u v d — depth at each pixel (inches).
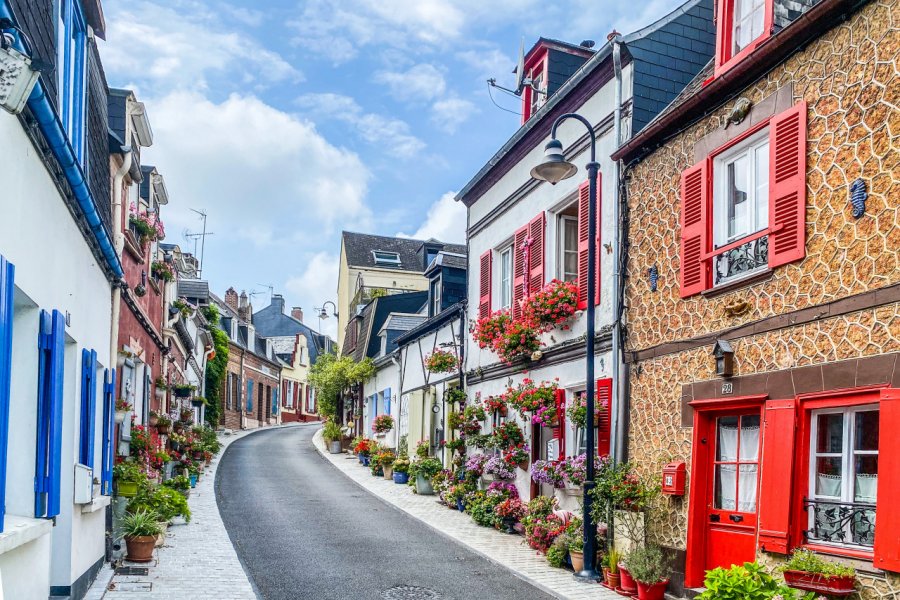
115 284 364.5
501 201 538.0
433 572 350.9
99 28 321.4
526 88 525.7
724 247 290.2
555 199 451.2
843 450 236.2
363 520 499.2
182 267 791.7
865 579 216.5
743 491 283.9
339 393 1163.9
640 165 354.6
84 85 291.3
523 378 484.4
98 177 328.8
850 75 237.6
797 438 248.8
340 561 369.7
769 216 265.3
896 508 207.9
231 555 373.1
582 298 406.3
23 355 211.8
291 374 2016.5
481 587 324.2
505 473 489.7
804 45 256.8
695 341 304.7
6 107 150.4
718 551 291.3
